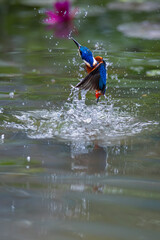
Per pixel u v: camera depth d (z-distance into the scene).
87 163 6.78
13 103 10.20
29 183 5.86
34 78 12.38
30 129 8.65
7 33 18.17
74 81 12.12
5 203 5.13
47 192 5.53
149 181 6.02
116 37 17.28
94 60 7.73
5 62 13.99
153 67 13.66
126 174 6.30
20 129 8.62
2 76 12.45
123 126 8.91
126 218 4.79
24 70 13.13
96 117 9.40
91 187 5.76
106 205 5.15
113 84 12.02
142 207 5.09
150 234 4.40
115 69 13.40
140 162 6.85
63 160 6.91
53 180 6.00
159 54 15.34
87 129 8.71
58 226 4.55
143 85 11.94
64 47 15.92
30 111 9.69
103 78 7.71
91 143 7.88
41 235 4.32
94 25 19.23
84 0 24.17
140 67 13.65
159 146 7.68
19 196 5.38
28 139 8.04
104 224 4.63
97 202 5.24
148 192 5.59
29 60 14.26
